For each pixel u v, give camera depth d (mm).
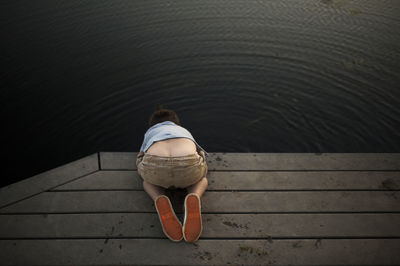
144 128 4074
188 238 2092
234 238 2168
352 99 4312
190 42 5461
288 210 2363
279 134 3943
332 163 2770
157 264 2020
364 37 5414
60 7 6598
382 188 2529
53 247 2109
